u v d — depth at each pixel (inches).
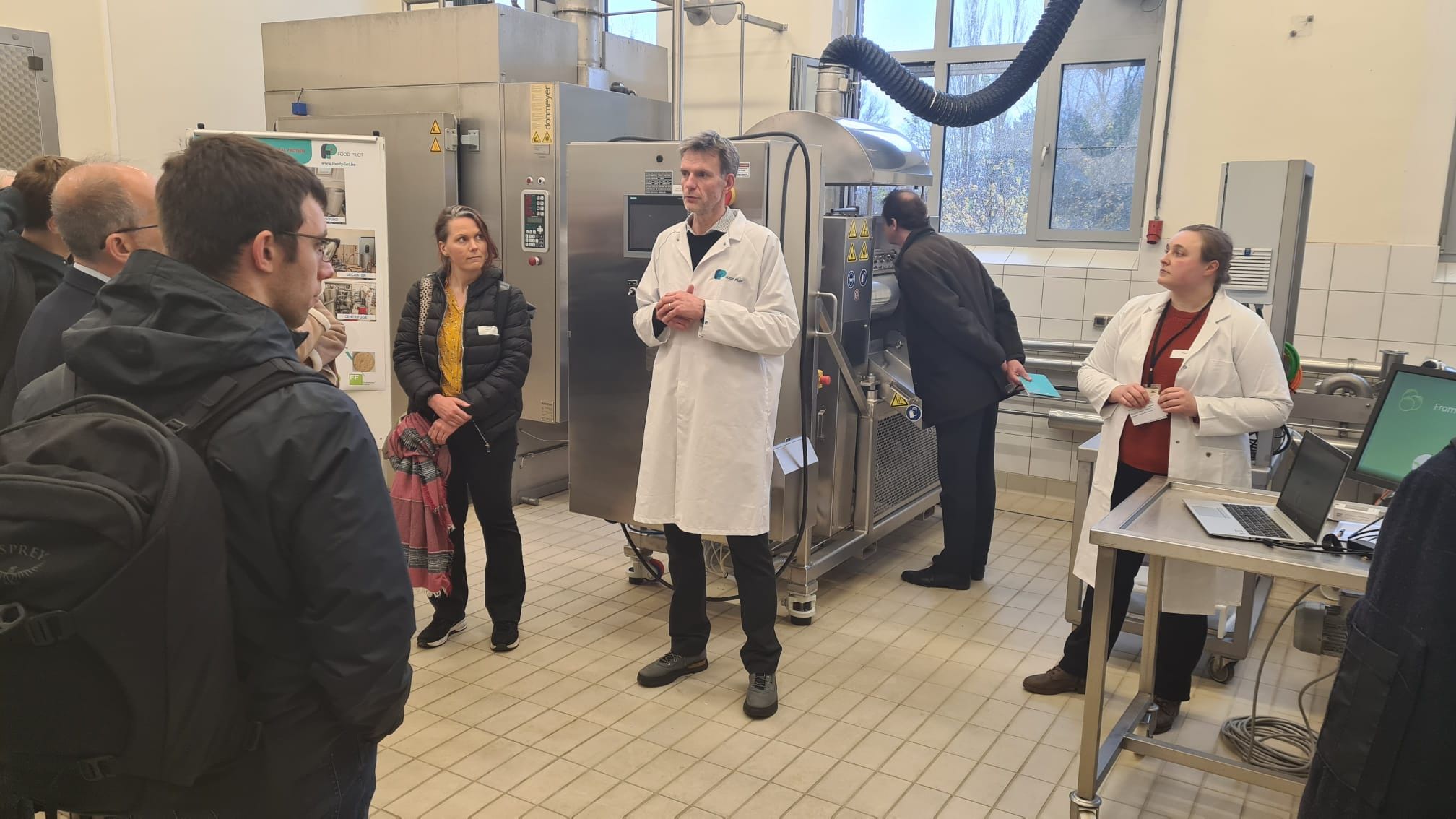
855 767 91.8
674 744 95.3
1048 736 98.3
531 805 84.4
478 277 111.0
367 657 41.8
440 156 164.6
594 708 102.3
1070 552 122.8
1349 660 54.2
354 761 46.5
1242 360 94.0
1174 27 162.7
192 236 41.5
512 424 111.5
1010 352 138.7
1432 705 49.8
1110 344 104.4
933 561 142.2
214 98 188.5
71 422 38.5
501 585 115.1
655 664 109.0
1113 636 98.8
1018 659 116.3
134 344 39.4
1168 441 96.8
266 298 44.4
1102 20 175.5
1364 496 130.3
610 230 121.2
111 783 40.9
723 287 98.7
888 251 147.3
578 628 123.6
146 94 176.9
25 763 39.1
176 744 38.4
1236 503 85.4
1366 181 151.2
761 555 101.3
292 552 41.3
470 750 93.5
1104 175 180.7
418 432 109.6
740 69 198.4
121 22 171.5
